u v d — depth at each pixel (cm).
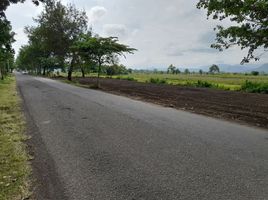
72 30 4350
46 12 4309
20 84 3100
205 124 961
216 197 418
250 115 1196
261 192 434
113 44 2755
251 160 581
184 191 438
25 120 984
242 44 980
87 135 785
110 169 528
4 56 3759
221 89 3186
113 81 4512
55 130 843
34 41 6756
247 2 877
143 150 646
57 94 1927
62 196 421
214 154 619
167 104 1552
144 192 434
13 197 416
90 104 1424
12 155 599
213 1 964
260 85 2872
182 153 625
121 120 1005
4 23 2534
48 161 572
